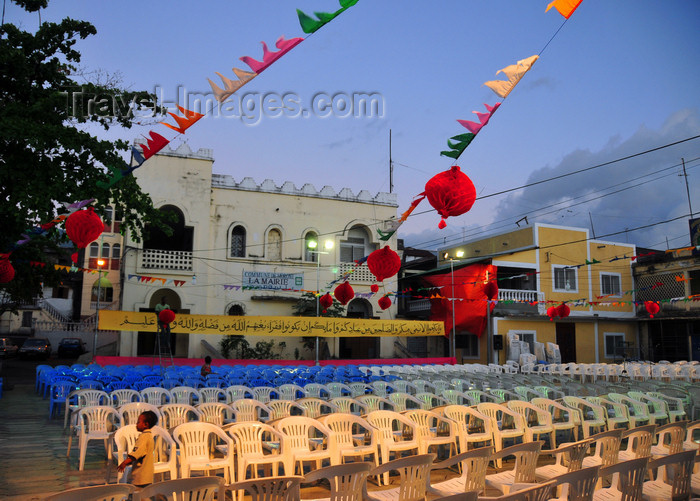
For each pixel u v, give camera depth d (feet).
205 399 38.96
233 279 92.48
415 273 115.03
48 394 56.70
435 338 107.65
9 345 108.99
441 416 29.25
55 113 49.88
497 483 20.12
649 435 21.66
